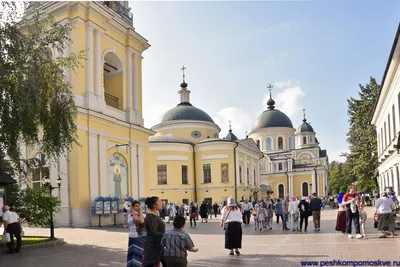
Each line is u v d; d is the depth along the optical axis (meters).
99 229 22.45
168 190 48.31
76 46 25.50
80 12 26.03
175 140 50.16
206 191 49.75
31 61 13.60
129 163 29.33
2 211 13.64
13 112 12.58
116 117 28.80
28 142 14.73
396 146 23.78
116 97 30.41
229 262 10.65
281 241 15.32
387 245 12.58
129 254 8.20
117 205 25.56
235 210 12.04
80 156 24.41
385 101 30.44
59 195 23.61
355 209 14.94
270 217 21.84
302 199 19.73
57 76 14.94
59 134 14.92
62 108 14.88
